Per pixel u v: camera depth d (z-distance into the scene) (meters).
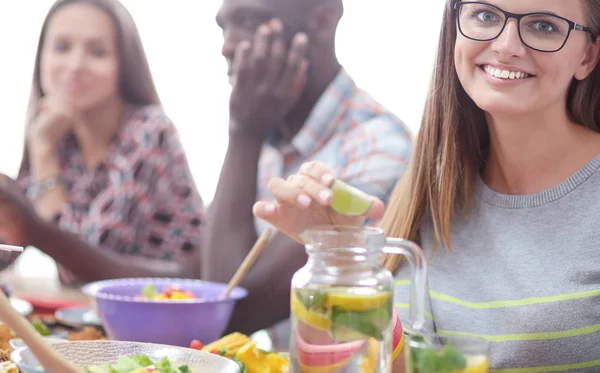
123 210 3.04
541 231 1.33
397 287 1.42
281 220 1.17
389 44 3.52
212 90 3.85
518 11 1.20
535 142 1.33
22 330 0.85
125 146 3.08
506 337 1.31
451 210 1.42
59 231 2.60
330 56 2.43
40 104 3.13
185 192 3.08
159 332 1.49
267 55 2.29
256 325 2.10
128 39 3.07
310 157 2.46
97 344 1.03
